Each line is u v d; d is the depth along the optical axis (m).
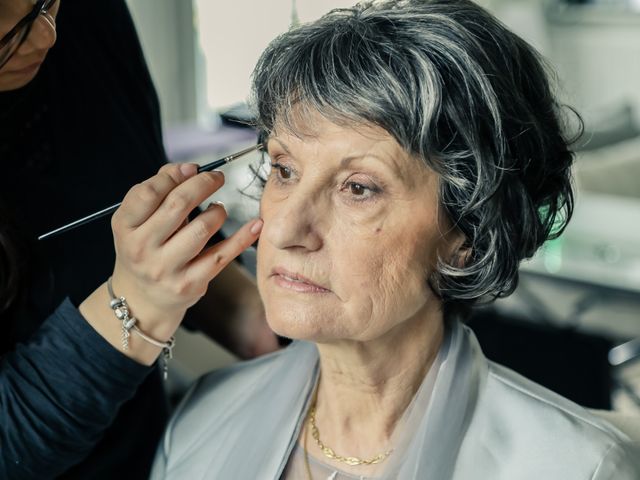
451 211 0.83
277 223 0.81
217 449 1.03
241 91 2.17
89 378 0.93
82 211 1.08
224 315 1.23
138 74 1.21
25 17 0.86
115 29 1.17
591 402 1.87
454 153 0.80
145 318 0.92
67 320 0.94
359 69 0.77
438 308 0.92
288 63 0.81
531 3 4.74
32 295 1.04
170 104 2.74
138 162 1.14
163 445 1.08
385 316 0.84
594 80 4.98
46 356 0.93
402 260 0.83
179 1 2.62
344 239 0.82
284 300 0.84
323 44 0.79
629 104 3.69
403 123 0.77
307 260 0.82
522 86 0.84
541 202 0.89
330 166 0.80
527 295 2.12
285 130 0.82
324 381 0.96
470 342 0.97
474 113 0.78
